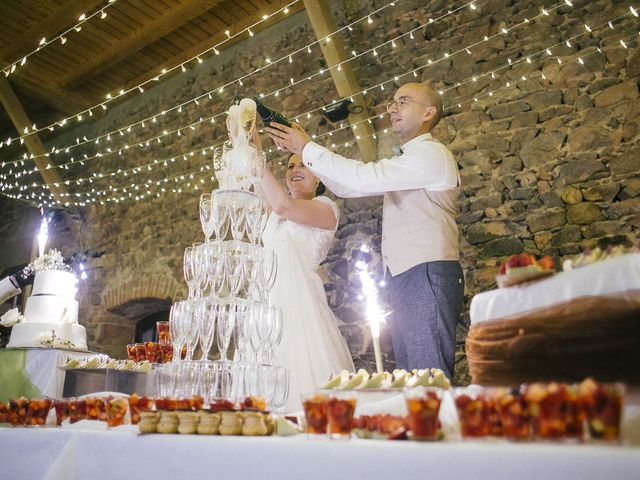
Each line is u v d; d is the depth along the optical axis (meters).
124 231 6.09
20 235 7.16
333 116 4.46
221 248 1.98
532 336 1.01
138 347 2.25
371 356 4.00
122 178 6.35
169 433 1.10
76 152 7.01
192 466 0.99
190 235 5.49
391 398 1.17
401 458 0.75
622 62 3.56
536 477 0.65
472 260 3.76
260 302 1.91
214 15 5.48
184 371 1.68
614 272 0.94
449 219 2.17
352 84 4.38
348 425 0.95
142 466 1.07
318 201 2.62
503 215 3.74
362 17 4.92
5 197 7.56
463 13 4.40
